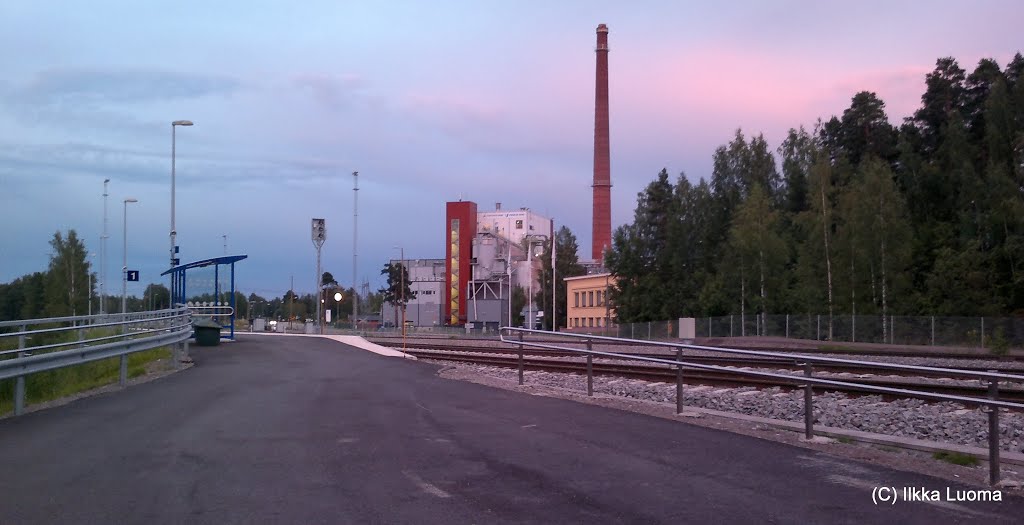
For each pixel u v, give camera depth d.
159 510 7.43
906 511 7.46
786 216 66.25
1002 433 13.48
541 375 22.81
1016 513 7.40
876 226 51.41
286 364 24.30
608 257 73.69
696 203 73.44
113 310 78.31
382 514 7.36
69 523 6.99
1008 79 62.41
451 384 18.67
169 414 13.41
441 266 104.81
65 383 17.94
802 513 7.38
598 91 92.38
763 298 56.28
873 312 51.59
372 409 14.14
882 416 14.95
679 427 12.19
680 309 69.06
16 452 10.09
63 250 61.19
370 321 104.50
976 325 42.34
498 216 113.12
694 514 7.36
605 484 8.52
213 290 37.84
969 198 54.66
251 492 8.12
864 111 67.50
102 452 10.11
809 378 11.27
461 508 7.57
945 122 63.72
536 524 7.05
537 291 93.75
